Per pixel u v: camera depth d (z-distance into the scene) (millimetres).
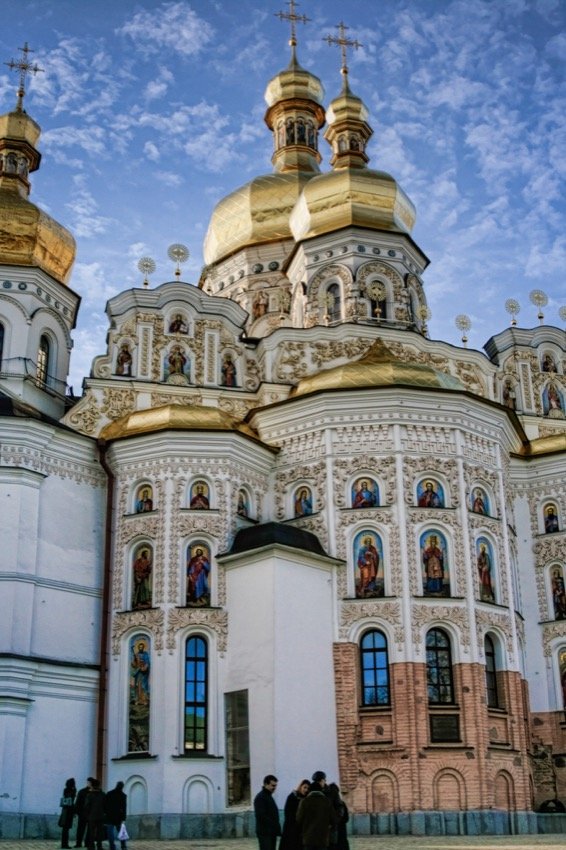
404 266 60188
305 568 43531
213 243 74938
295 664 41562
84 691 43312
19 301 54938
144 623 43406
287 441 48125
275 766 39219
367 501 45406
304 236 61750
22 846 33531
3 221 56000
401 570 43719
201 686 42469
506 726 43781
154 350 53406
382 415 46375
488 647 45031
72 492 46500
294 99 80438
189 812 40188
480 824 40281
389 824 39969
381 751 41219
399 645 42594
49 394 54375
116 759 41844
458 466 46188
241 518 45969
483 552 46094
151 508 45688
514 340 59375
